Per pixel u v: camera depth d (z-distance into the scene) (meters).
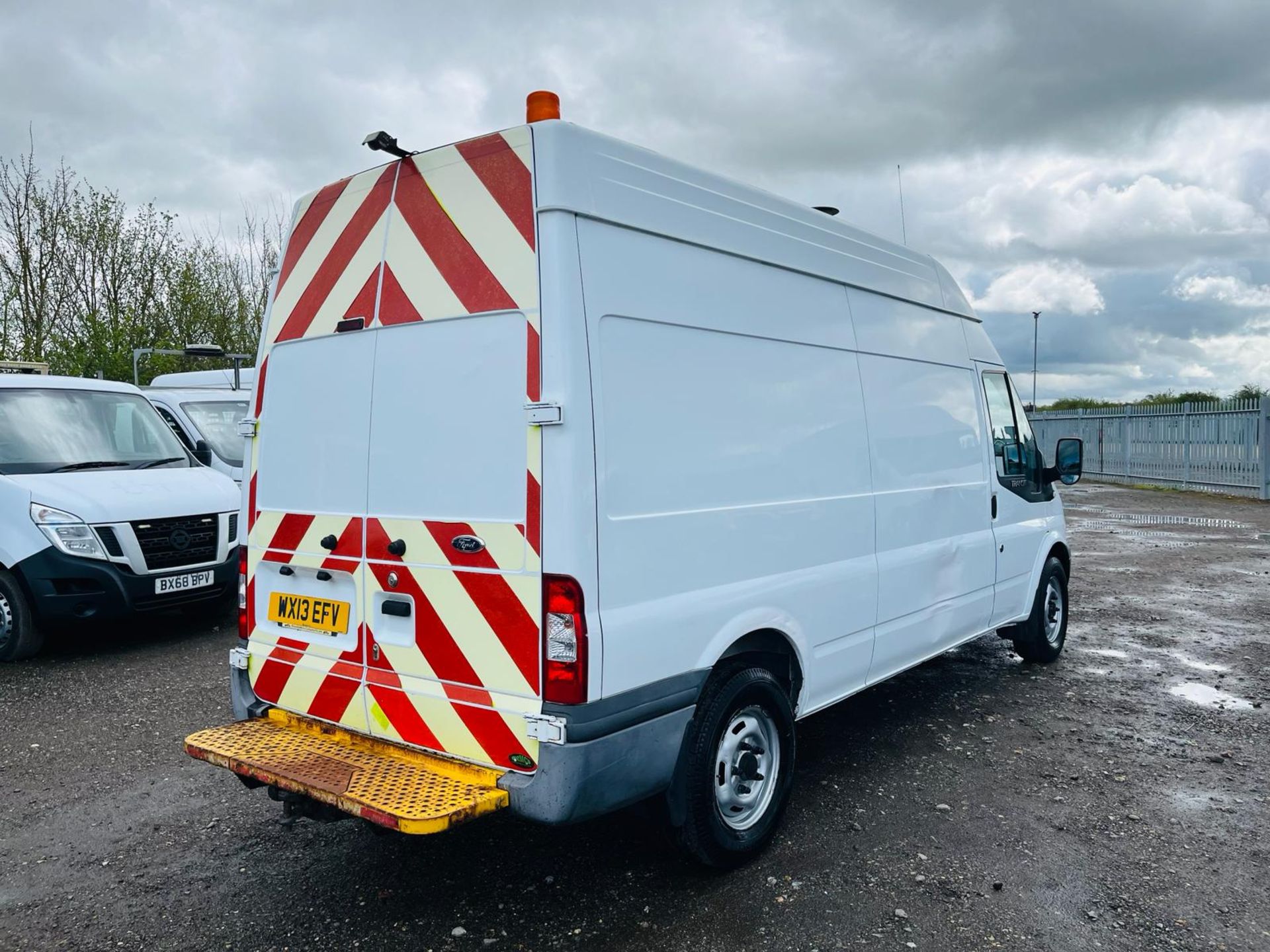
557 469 2.97
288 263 3.89
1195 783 4.55
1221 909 3.36
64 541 6.80
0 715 5.73
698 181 3.63
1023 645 6.64
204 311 22.33
